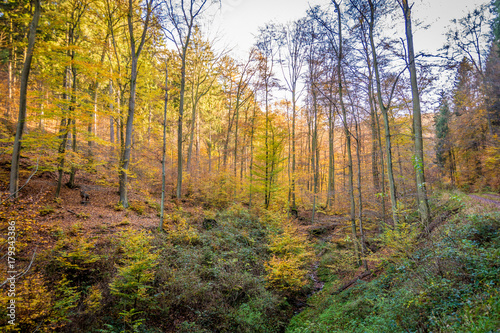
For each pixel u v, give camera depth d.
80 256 6.60
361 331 5.13
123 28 15.27
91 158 14.22
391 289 6.29
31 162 12.34
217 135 29.77
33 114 9.95
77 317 5.43
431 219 8.68
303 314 7.74
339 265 10.53
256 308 7.33
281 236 11.59
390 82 12.99
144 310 6.22
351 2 10.43
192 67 20.19
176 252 8.93
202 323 6.45
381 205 12.66
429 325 4.02
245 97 23.91
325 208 20.42
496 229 6.11
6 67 15.23
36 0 8.90
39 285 5.05
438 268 4.98
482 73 18.05
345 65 11.69
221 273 8.23
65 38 12.27
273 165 17.06
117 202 12.44
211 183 17.52
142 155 14.29
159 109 17.00
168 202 14.59
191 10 14.95
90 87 16.77
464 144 19.42
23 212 5.61
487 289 3.92
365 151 17.53
